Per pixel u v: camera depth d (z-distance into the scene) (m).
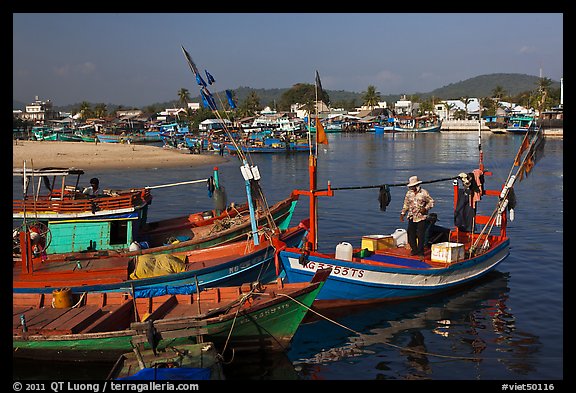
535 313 13.27
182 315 11.13
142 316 11.47
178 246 15.27
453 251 14.48
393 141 103.31
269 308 10.95
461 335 12.05
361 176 46.34
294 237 15.69
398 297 13.92
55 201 15.20
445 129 145.25
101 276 13.13
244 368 10.71
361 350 11.44
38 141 97.06
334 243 21.03
